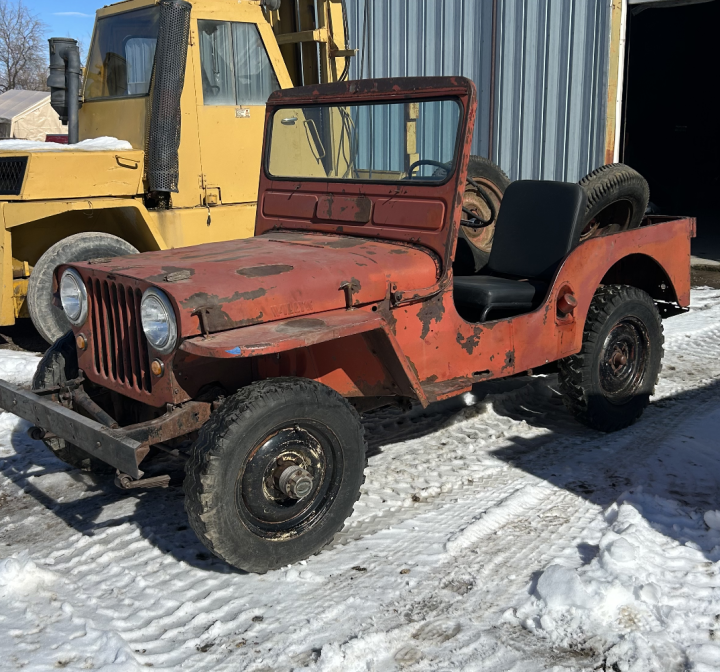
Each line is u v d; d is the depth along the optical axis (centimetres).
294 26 703
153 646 252
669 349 613
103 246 577
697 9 1491
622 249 421
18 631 258
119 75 621
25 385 528
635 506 339
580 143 857
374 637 251
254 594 282
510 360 376
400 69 975
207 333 275
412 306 334
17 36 4731
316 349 320
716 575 283
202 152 602
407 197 353
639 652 241
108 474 395
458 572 293
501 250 441
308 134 394
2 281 563
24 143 621
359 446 309
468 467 394
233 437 270
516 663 241
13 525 342
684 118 1517
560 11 844
